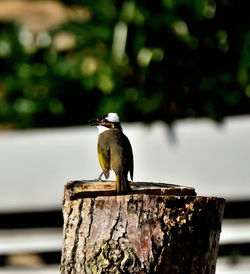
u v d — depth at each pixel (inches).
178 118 584.7
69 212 305.0
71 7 644.7
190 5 569.9
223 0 565.0
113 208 294.0
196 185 509.4
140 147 513.7
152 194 311.4
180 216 291.0
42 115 649.6
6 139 522.0
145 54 586.9
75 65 634.2
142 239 290.2
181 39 577.3
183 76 582.2
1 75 664.4
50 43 658.8
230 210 515.5
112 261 292.0
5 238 524.1
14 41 669.9
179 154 512.1
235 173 509.4
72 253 301.0
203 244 294.0
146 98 589.9
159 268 289.1
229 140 511.8
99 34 611.8
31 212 517.7
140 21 583.8
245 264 512.1
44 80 650.2
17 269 517.3
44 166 518.3
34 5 687.1
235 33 570.9
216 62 578.6
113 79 601.9
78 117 646.5
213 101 579.2
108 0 605.9
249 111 581.9
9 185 517.7
